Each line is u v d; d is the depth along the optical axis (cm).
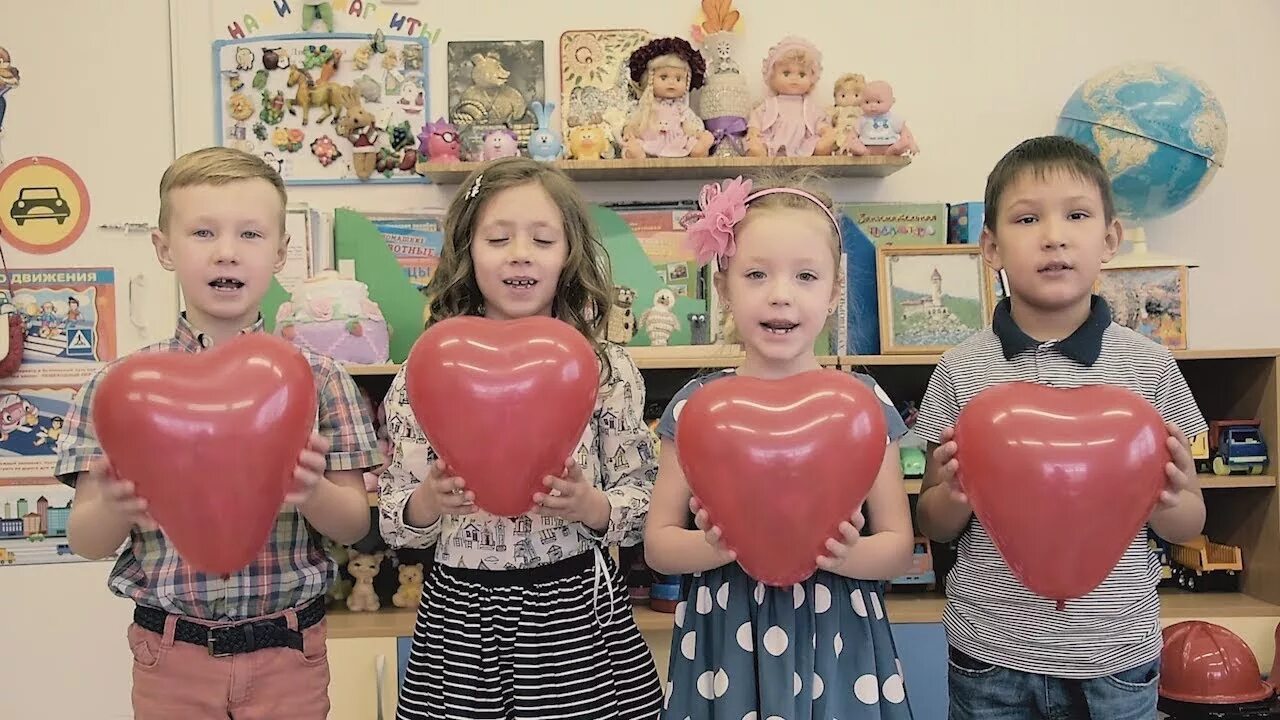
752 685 108
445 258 133
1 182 203
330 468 123
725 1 202
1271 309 211
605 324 137
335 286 183
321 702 123
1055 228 119
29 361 203
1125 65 196
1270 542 185
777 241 110
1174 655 172
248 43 203
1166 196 192
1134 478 99
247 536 103
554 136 193
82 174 203
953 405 128
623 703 123
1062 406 102
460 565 122
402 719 123
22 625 203
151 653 117
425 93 205
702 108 198
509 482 109
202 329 122
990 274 189
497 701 118
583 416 111
